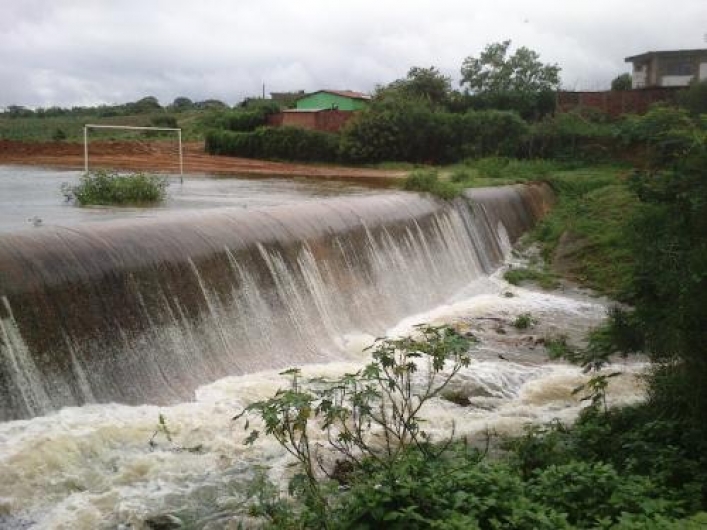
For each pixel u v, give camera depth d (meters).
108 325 10.09
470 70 55.38
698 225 8.45
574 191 33.31
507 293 19.52
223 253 12.46
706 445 8.15
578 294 19.88
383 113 43.88
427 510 6.02
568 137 41.00
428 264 19.11
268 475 8.41
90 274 10.18
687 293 8.08
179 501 7.87
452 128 43.56
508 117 42.75
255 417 9.74
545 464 8.63
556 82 54.12
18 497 7.54
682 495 7.03
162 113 79.25
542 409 11.43
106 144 46.25
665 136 8.85
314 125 51.12
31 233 10.30
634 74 62.81
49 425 8.66
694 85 38.03
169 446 8.92
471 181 30.59
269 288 13.10
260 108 57.72
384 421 7.71
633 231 9.31
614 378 12.49
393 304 16.64
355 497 6.23
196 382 10.80
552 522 5.99
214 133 48.56
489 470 6.98
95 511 7.56
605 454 8.70
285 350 12.74
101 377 9.77
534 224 29.14
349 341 14.02
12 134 55.97
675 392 8.85
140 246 11.16
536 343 15.02
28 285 9.38
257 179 29.81
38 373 9.09
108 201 18.06
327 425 6.57
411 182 22.92
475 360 13.61
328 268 15.02
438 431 10.26
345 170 39.00
